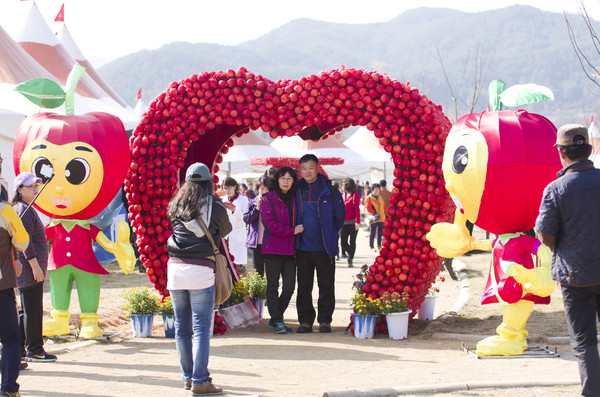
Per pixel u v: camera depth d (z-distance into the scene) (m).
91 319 8.95
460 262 17.31
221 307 9.75
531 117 7.57
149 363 7.48
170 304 9.09
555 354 7.50
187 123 9.15
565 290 5.39
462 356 7.64
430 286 9.95
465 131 7.57
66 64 19.64
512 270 7.15
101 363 7.48
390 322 8.82
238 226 14.13
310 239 9.46
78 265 8.80
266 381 6.57
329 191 9.57
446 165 7.72
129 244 9.06
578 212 5.24
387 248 8.95
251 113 9.07
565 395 5.75
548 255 7.17
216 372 7.00
